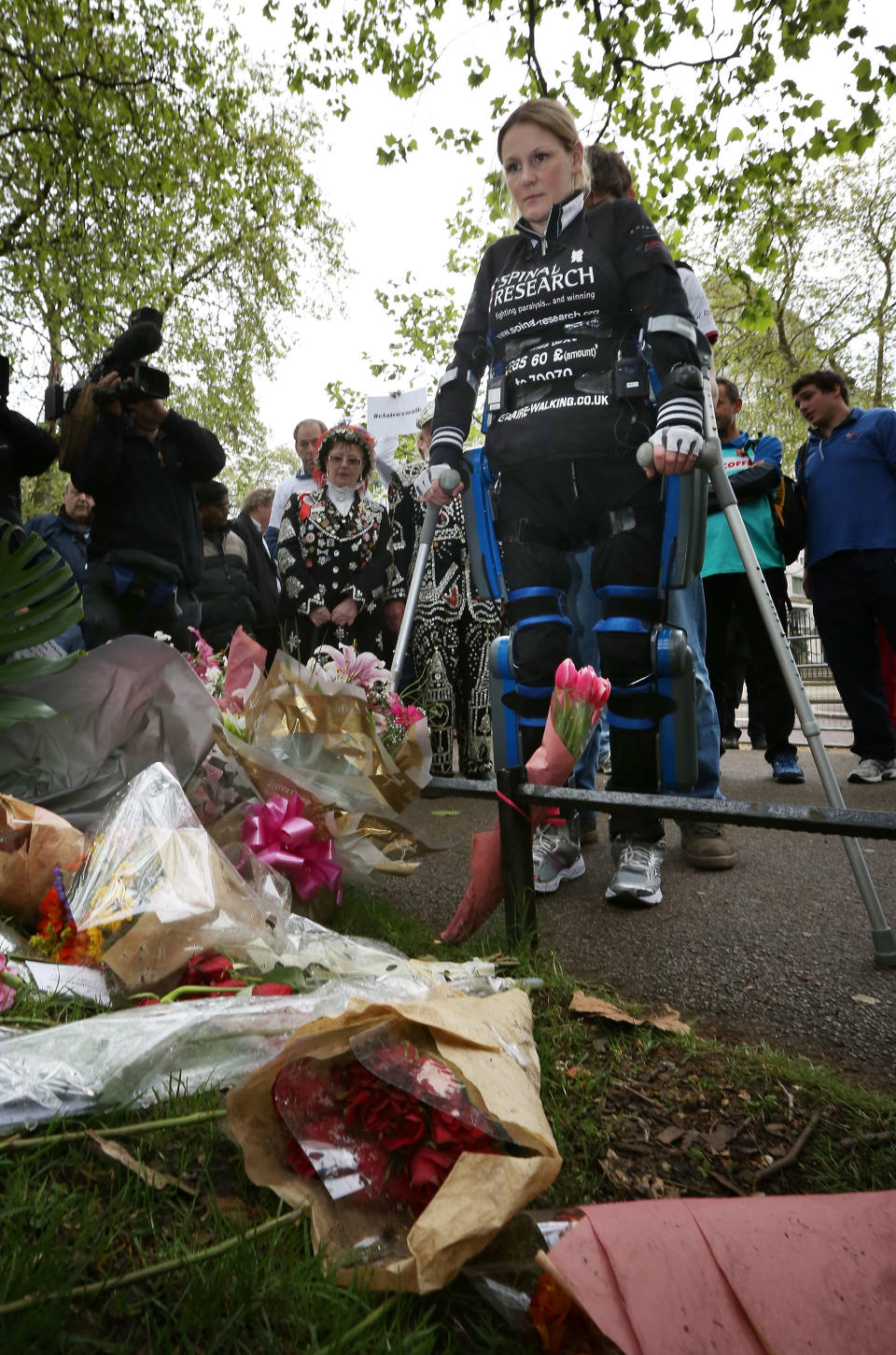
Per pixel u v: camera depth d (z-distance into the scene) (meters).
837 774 4.88
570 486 2.33
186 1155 1.07
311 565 4.00
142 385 3.22
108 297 10.80
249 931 1.49
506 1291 0.89
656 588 2.32
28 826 1.66
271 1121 1.07
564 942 2.10
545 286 2.32
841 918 2.23
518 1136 0.95
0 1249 0.88
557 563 2.46
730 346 16.47
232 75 11.07
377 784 1.97
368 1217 0.98
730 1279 0.83
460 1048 1.04
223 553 4.75
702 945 2.06
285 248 13.84
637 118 5.76
